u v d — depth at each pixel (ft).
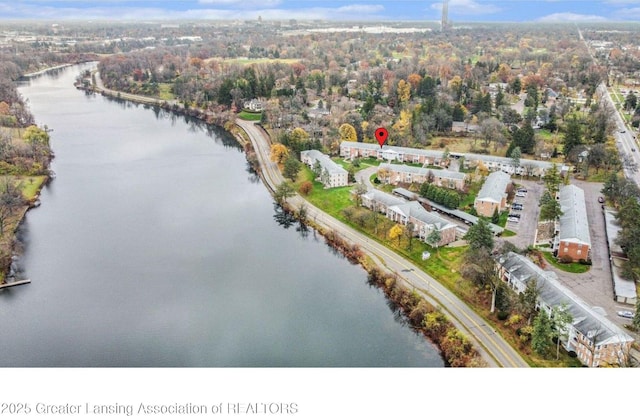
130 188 632.38
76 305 378.12
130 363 311.47
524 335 310.86
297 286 402.93
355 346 324.19
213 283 408.87
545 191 519.19
